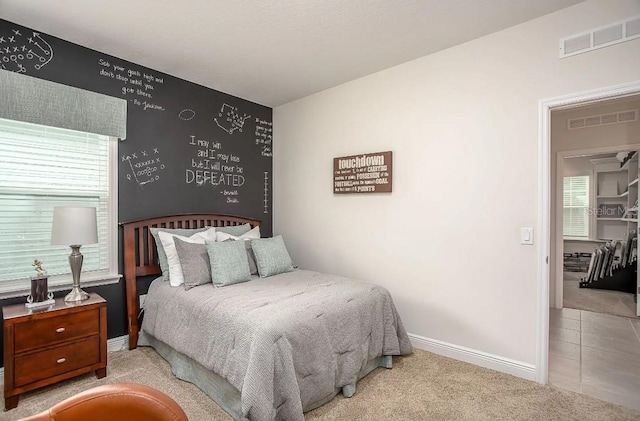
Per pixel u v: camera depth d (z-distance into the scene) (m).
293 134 4.07
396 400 2.13
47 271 2.59
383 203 3.20
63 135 2.64
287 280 2.88
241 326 1.94
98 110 2.72
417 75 2.95
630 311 4.20
